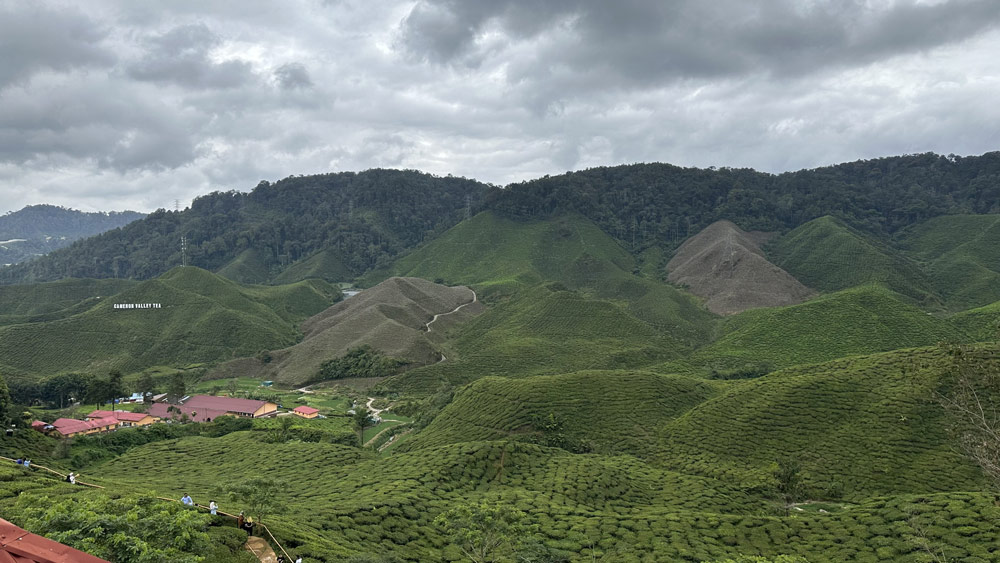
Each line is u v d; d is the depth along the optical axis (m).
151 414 138.12
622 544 59.12
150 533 29.50
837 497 75.12
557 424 104.25
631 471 86.00
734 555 56.66
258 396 164.38
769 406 98.31
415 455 89.69
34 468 60.91
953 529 56.50
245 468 89.06
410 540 58.44
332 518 57.56
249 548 39.84
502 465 85.12
